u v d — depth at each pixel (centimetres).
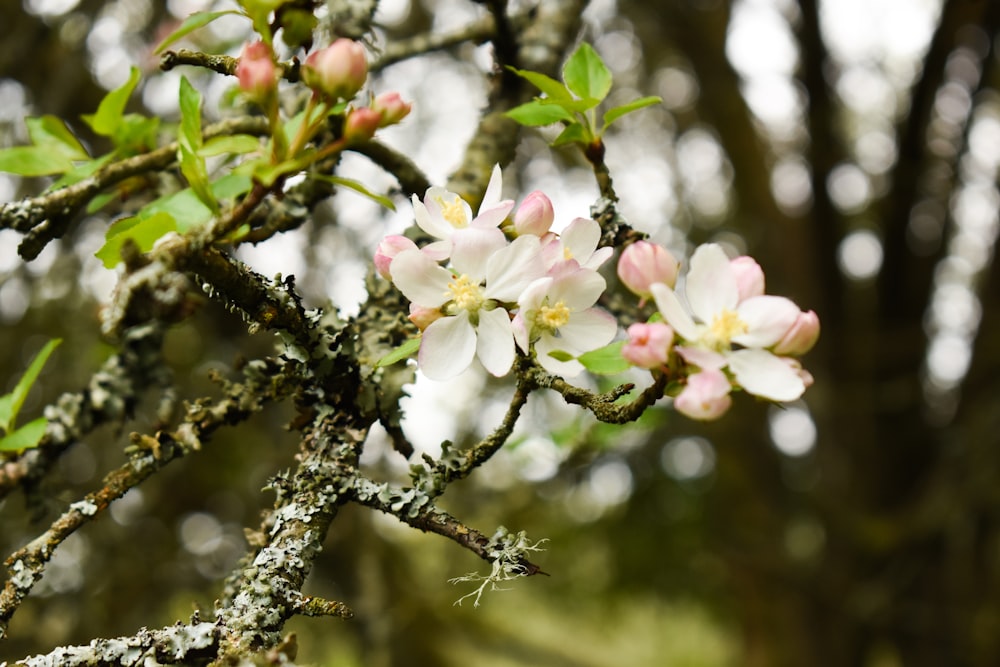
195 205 164
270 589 133
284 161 125
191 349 521
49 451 213
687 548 822
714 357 120
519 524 691
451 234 149
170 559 554
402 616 612
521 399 145
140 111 439
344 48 122
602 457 583
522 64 250
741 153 795
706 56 742
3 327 521
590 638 1095
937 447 790
